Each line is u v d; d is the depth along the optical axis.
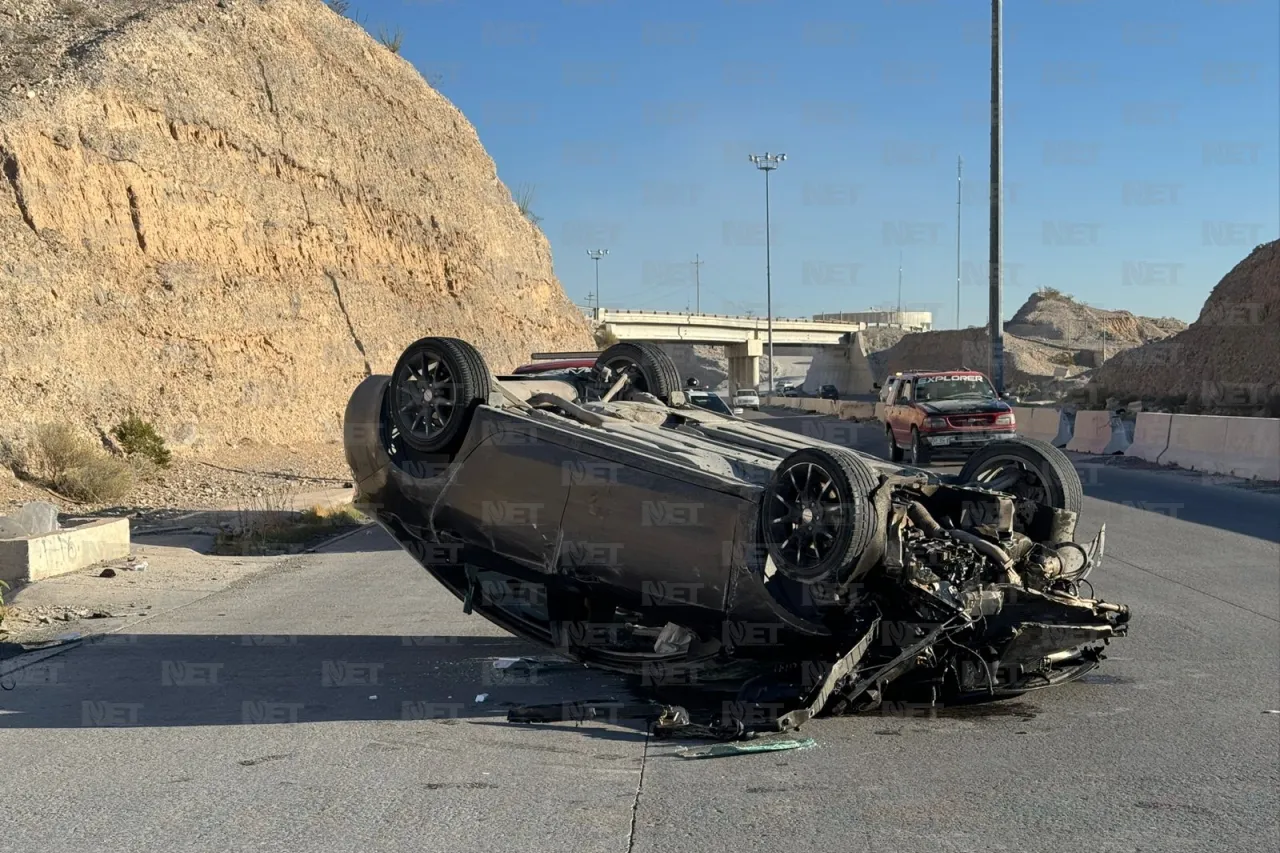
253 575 13.52
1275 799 5.45
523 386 9.11
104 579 12.71
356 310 33.72
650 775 5.95
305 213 32.47
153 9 30.39
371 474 8.70
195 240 27.88
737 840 4.99
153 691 7.95
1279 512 16.34
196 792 5.74
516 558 7.96
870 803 5.46
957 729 6.73
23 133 23.28
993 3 28.23
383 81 39.38
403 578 13.16
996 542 6.99
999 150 28.47
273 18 33.91
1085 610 6.92
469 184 43.12
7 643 9.59
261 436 27.97
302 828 5.20
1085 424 28.61
